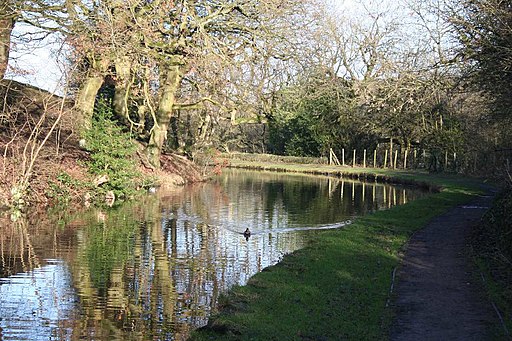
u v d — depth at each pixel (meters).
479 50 14.86
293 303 8.98
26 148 19.80
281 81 28.52
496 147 28.84
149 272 12.20
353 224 17.55
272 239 16.55
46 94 25.91
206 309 9.71
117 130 24.53
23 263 12.65
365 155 51.53
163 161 34.53
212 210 22.61
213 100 27.09
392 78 19.22
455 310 8.68
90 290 10.73
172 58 22.55
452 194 26.98
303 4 23.86
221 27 23.12
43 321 8.99
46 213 19.50
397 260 12.31
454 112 35.53
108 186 24.20
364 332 7.69
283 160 59.31
